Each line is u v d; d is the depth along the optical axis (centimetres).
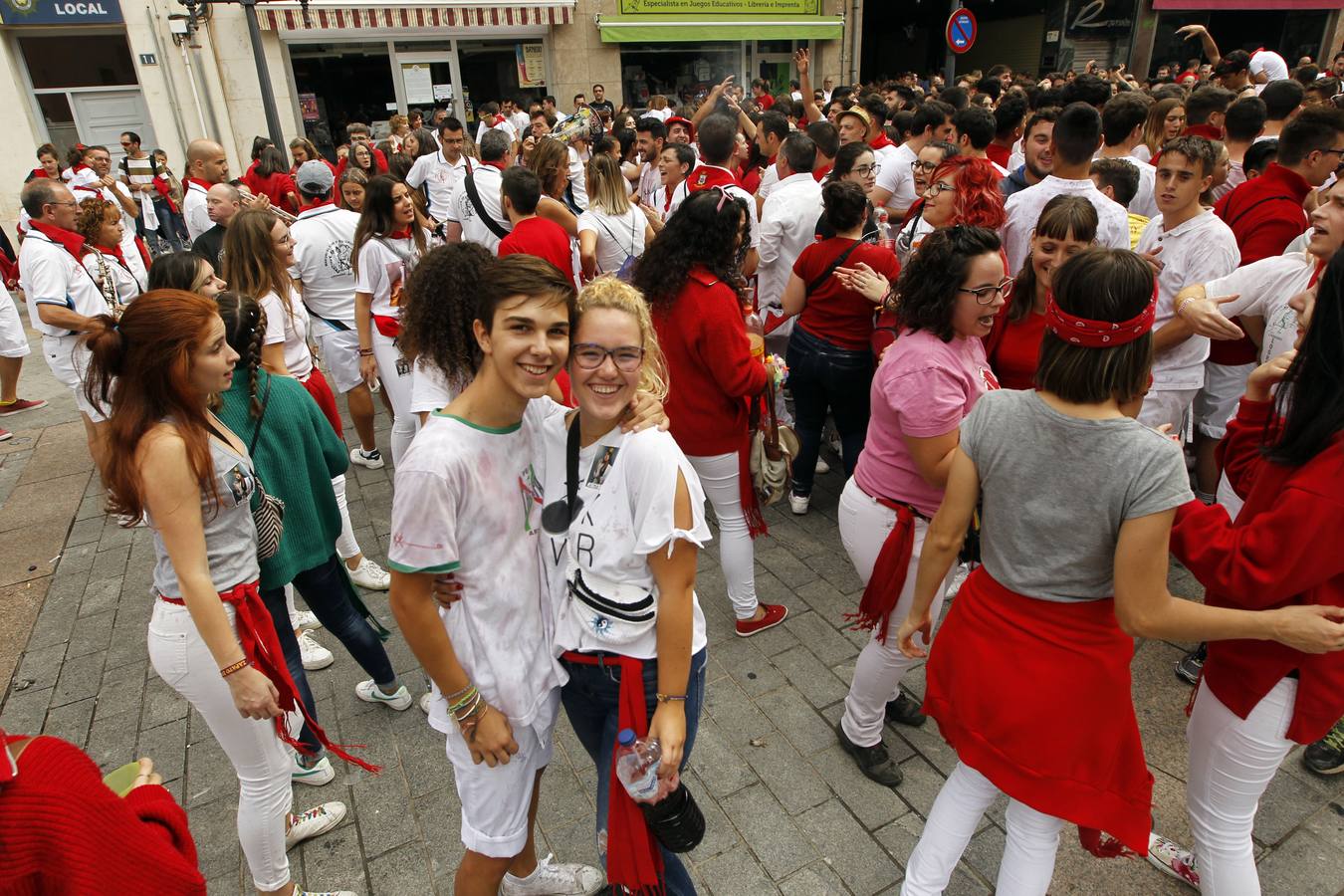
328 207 453
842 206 351
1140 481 144
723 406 292
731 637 332
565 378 218
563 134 880
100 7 1133
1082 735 160
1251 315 279
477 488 153
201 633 176
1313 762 254
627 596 162
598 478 161
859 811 246
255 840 203
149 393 172
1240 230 364
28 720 302
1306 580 145
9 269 973
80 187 885
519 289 140
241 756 196
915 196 557
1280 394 160
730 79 776
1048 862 174
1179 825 238
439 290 185
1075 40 1884
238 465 190
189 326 170
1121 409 160
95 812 114
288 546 225
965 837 183
